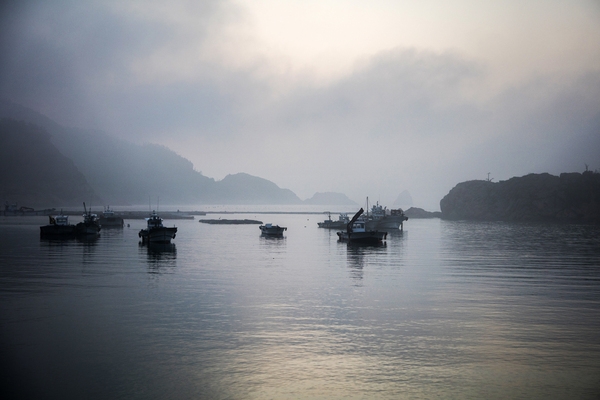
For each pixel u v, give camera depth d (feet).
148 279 155.94
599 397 66.03
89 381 70.95
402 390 67.87
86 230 366.63
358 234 316.81
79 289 137.28
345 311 110.73
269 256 230.68
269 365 76.54
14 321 101.81
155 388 68.54
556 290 136.98
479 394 66.74
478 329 96.17
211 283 148.15
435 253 246.06
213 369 75.05
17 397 65.98
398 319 103.45
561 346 85.81
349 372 73.82
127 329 95.71
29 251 247.29
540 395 66.59
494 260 213.25
